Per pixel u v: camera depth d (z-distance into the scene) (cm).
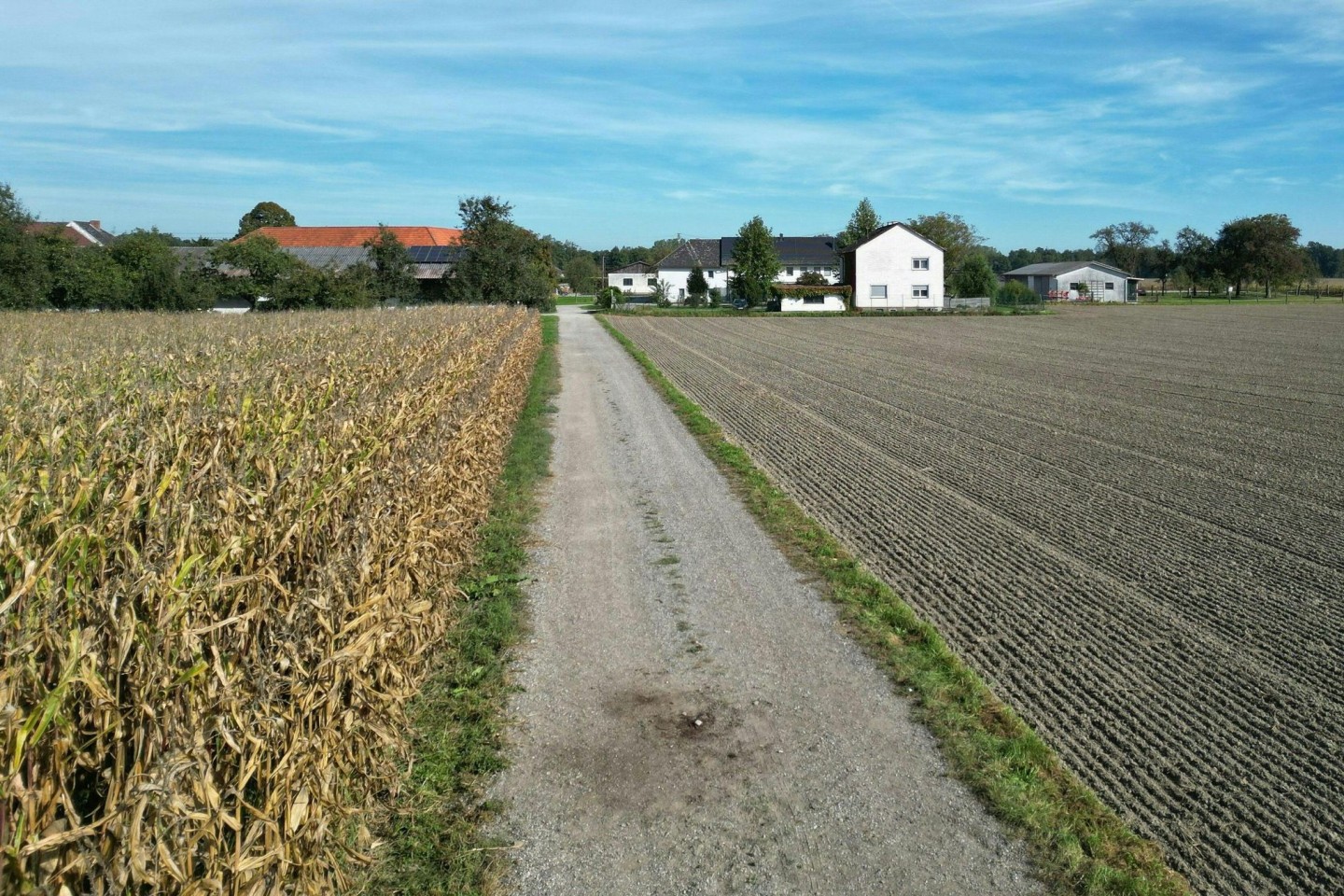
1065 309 7581
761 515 1074
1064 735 568
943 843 462
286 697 386
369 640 434
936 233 9681
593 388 2306
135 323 2094
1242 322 5584
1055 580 850
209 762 317
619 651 687
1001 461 1405
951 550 943
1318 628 734
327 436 564
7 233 3816
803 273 8462
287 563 423
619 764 532
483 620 737
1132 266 13100
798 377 2608
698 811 488
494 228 4997
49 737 263
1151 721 586
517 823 475
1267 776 522
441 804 489
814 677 646
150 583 309
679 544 962
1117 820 477
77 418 527
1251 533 1004
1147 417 1855
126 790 279
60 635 280
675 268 9069
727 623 741
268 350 1112
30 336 1589
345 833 433
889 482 1261
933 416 1867
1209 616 761
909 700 612
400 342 1262
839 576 849
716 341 4088
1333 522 1048
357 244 7938
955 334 4562
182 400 604
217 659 325
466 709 591
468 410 963
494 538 966
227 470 430
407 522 594
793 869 442
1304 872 439
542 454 1438
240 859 322
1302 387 2353
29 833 248
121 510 350
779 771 527
